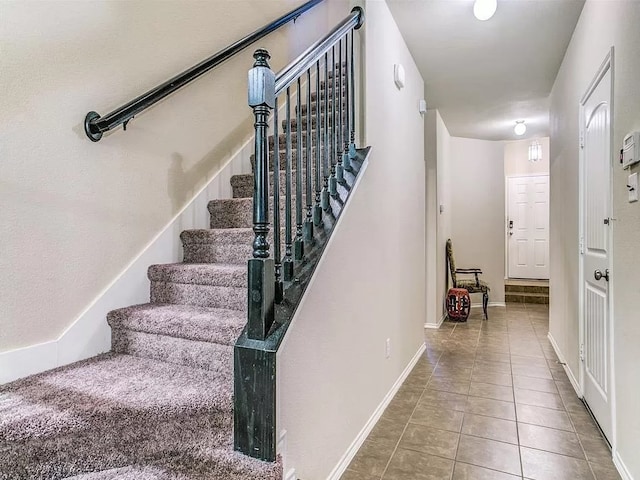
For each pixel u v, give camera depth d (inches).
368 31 88.2
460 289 201.3
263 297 48.2
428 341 160.6
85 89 63.3
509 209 279.4
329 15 139.9
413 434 84.8
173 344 61.7
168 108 80.7
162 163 79.4
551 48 123.1
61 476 42.6
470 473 70.5
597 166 88.8
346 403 74.1
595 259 90.0
